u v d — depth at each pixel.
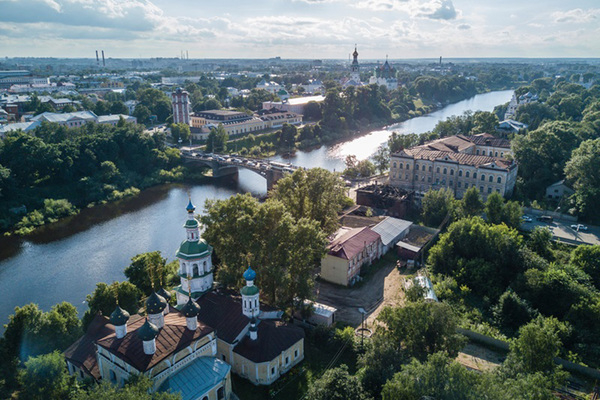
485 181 144.62
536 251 106.31
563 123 191.75
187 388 55.75
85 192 172.88
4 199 156.00
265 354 65.38
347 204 143.75
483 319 86.38
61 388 56.81
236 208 82.12
